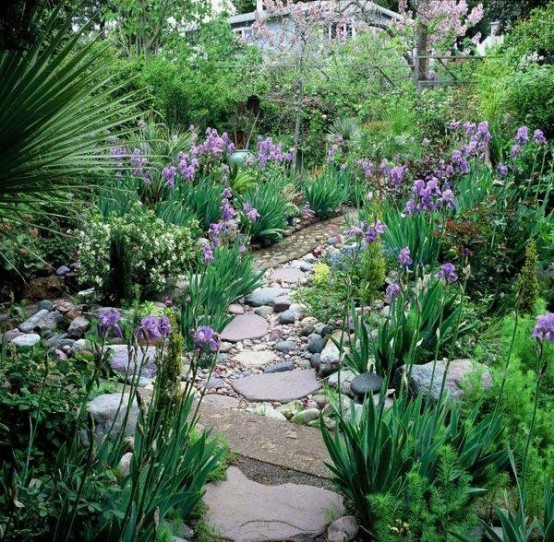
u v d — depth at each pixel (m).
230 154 9.64
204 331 2.98
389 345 4.48
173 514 3.02
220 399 4.66
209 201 7.93
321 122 13.45
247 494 3.43
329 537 3.08
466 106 12.47
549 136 8.44
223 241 6.91
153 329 2.75
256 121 12.95
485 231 5.70
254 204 8.23
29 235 6.38
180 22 16.45
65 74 3.38
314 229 9.02
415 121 12.44
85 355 4.21
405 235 6.33
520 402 3.48
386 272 6.14
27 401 3.12
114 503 2.64
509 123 9.16
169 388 3.06
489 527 2.71
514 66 10.23
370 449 3.03
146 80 11.58
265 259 7.81
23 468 2.75
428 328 4.58
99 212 7.00
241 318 6.12
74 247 6.68
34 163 3.50
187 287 5.83
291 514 3.28
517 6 18.03
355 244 6.92
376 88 15.03
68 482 2.58
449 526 2.87
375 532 3.03
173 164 8.44
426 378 4.11
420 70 17.23
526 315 4.17
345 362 4.81
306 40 14.33
